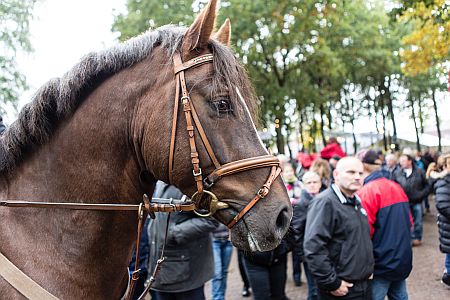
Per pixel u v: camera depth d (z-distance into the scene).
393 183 3.79
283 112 18.25
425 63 12.81
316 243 3.14
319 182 4.45
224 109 1.52
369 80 27.14
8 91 6.61
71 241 1.62
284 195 1.52
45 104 1.66
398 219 3.63
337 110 29.67
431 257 7.28
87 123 1.65
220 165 1.50
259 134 1.66
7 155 1.68
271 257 3.92
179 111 1.53
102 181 1.64
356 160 3.28
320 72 18.58
